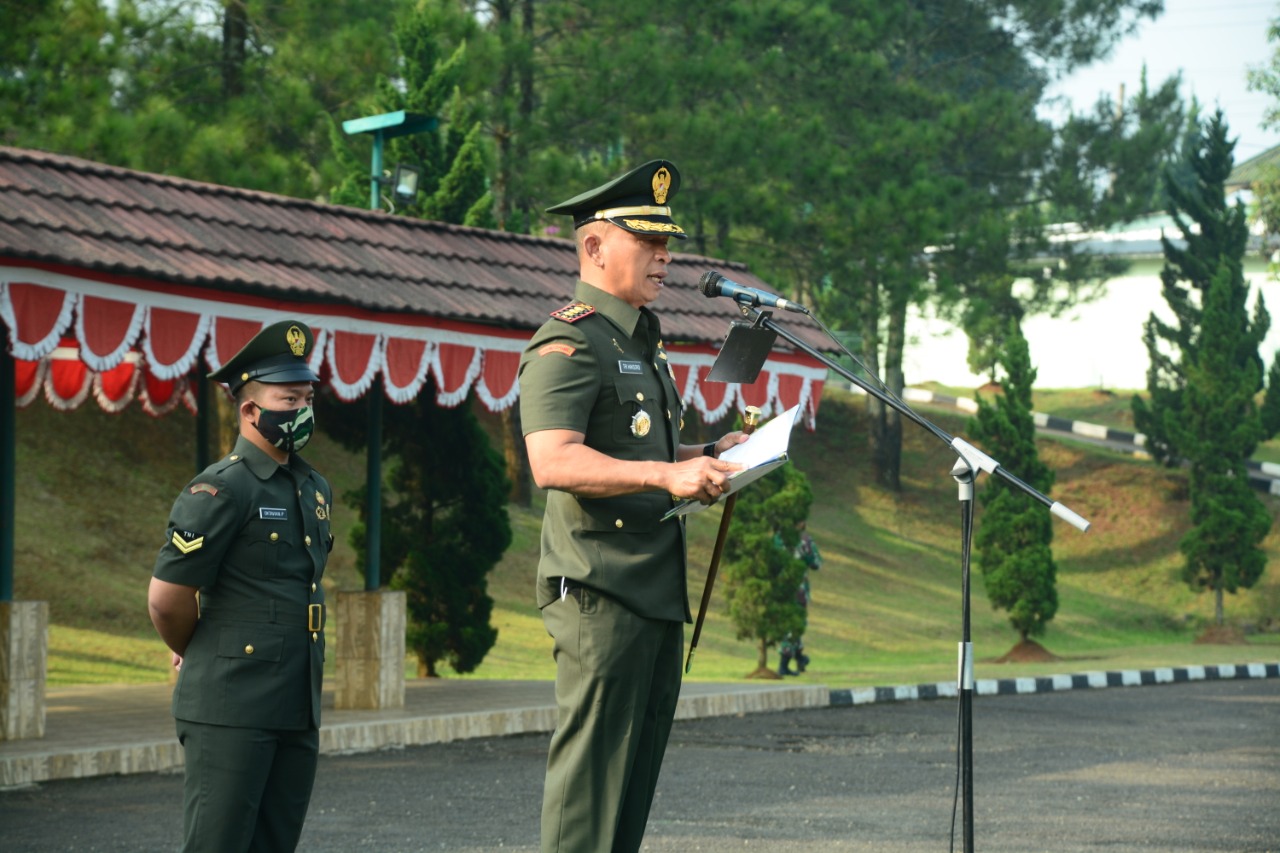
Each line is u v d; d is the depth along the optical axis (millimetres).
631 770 4828
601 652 4715
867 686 18031
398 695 13727
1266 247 41750
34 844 8203
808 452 40156
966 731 5645
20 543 21656
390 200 17250
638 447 4801
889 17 35000
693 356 14727
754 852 8133
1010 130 37438
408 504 17391
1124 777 11188
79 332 10516
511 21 28156
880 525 36625
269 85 23531
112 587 21359
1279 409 40625
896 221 31219
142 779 10562
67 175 11617
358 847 8203
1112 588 34594
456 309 12742
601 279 4918
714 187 29547
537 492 33344
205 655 5375
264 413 5488
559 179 26359
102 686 15875
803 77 32938
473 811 9383
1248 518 31641
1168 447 39062
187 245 11367
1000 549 26594
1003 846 8391
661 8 29312
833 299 33656
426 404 17156
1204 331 32812
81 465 25016
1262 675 22641
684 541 4930
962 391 52281
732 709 15336
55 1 20375
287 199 13234
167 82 24078
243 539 5422
